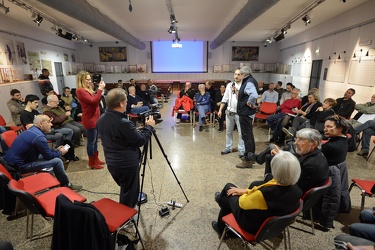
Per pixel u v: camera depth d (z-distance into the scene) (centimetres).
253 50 1239
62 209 128
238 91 334
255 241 141
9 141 280
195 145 434
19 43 670
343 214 231
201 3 490
